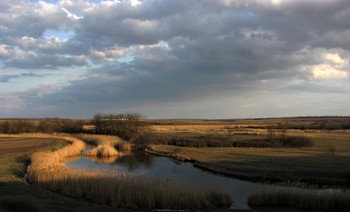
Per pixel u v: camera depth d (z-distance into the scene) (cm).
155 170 2633
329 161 2605
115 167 2786
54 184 1686
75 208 1216
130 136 5266
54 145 3875
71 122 7294
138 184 1567
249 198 1529
